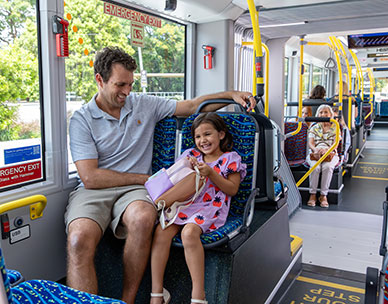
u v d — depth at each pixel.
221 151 2.60
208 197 2.43
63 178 2.84
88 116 2.66
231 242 2.20
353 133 7.68
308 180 5.59
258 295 2.56
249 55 5.43
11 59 2.49
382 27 5.32
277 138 3.30
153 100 2.95
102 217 2.39
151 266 2.24
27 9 2.55
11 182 2.56
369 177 7.29
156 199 2.32
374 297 1.84
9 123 2.52
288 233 3.21
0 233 2.41
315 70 10.77
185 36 4.48
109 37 3.30
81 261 2.17
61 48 2.69
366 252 3.87
